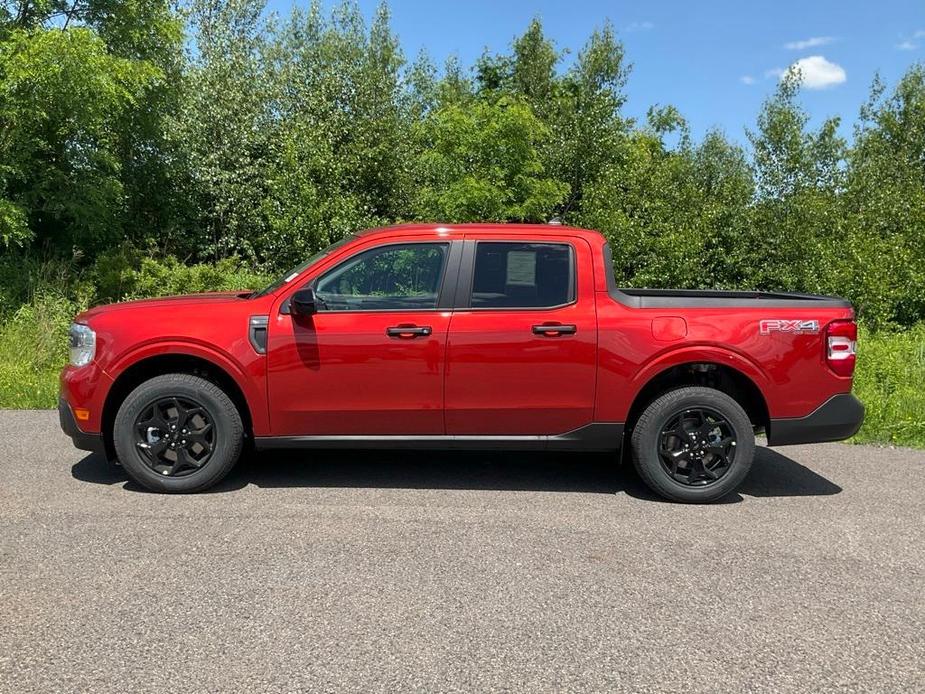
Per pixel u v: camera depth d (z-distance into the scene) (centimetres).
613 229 1534
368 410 492
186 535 424
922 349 1008
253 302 499
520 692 275
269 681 278
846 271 1448
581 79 2312
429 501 496
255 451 621
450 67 2588
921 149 2372
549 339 487
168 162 1561
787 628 328
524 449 505
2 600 340
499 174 1341
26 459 576
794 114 1680
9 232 1161
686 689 279
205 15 2150
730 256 1628
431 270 496
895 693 279
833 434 499
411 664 292
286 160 1553
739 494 527
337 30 2355
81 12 1322
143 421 492
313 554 400
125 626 318
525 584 368
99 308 518
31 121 1183
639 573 384
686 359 488
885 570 394
